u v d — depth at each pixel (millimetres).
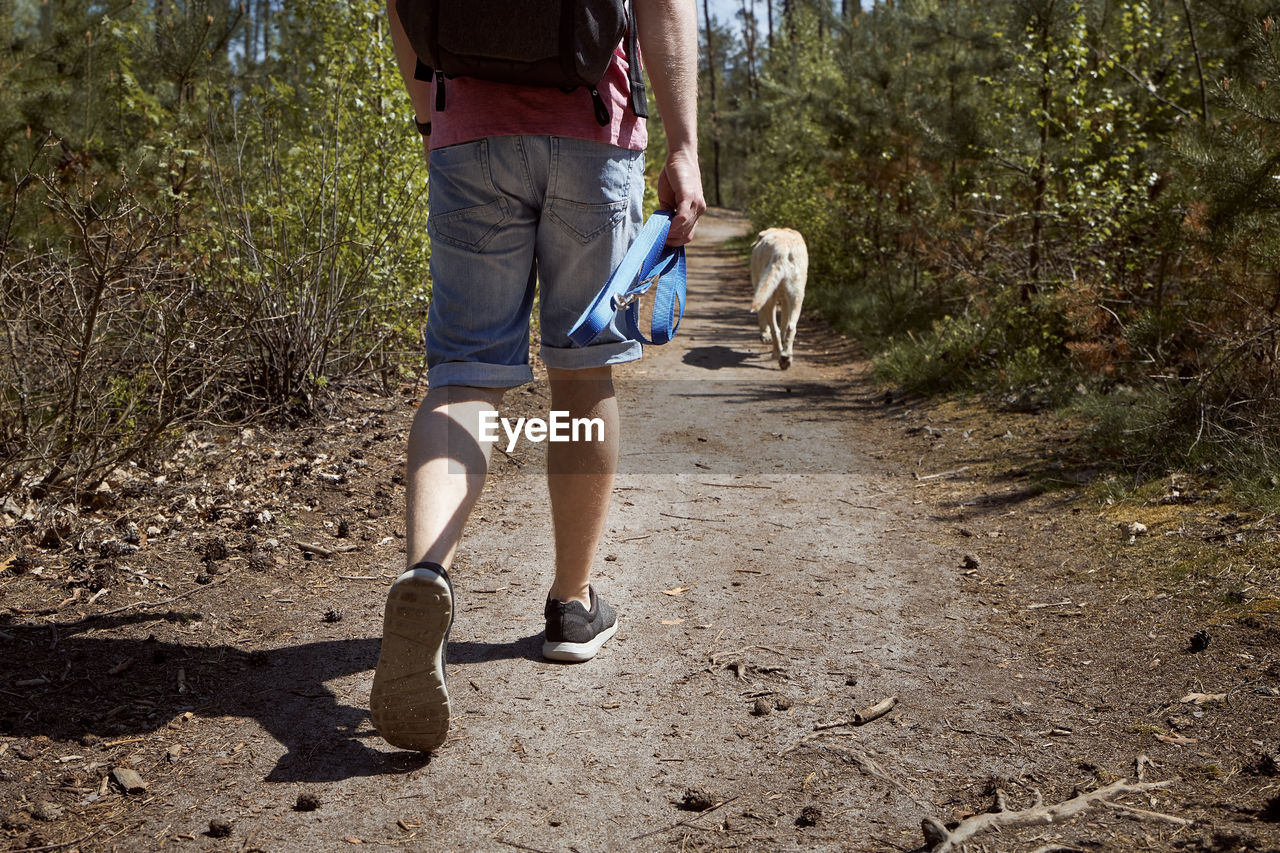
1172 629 2635
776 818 1847
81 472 3428
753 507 4027
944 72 10258
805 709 2287
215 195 5031
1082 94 6883
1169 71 7117
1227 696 2244
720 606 2936
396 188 5668
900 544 3555
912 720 2227
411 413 5121
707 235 30359
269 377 4777
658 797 1926
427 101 2334
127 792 1890
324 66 6277
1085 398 5305
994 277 7301
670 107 2137
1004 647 2629
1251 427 3930
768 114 26875
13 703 2182
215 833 1764
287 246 5047
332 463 4215
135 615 2711
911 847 1741
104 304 3688
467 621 2799
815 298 11984
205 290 4512
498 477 4359
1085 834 1750
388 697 1888
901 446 5176
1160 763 1993
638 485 4332
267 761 2018
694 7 2178
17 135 5188
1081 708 2260
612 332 2250
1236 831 1717
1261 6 5531
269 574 3084
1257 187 4148
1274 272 4203
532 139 2057
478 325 2127
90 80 5801
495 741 2127
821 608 2926
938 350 7062
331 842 1755
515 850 1745
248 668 2441
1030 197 7230
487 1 1926
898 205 11141
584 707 2289
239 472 4020
